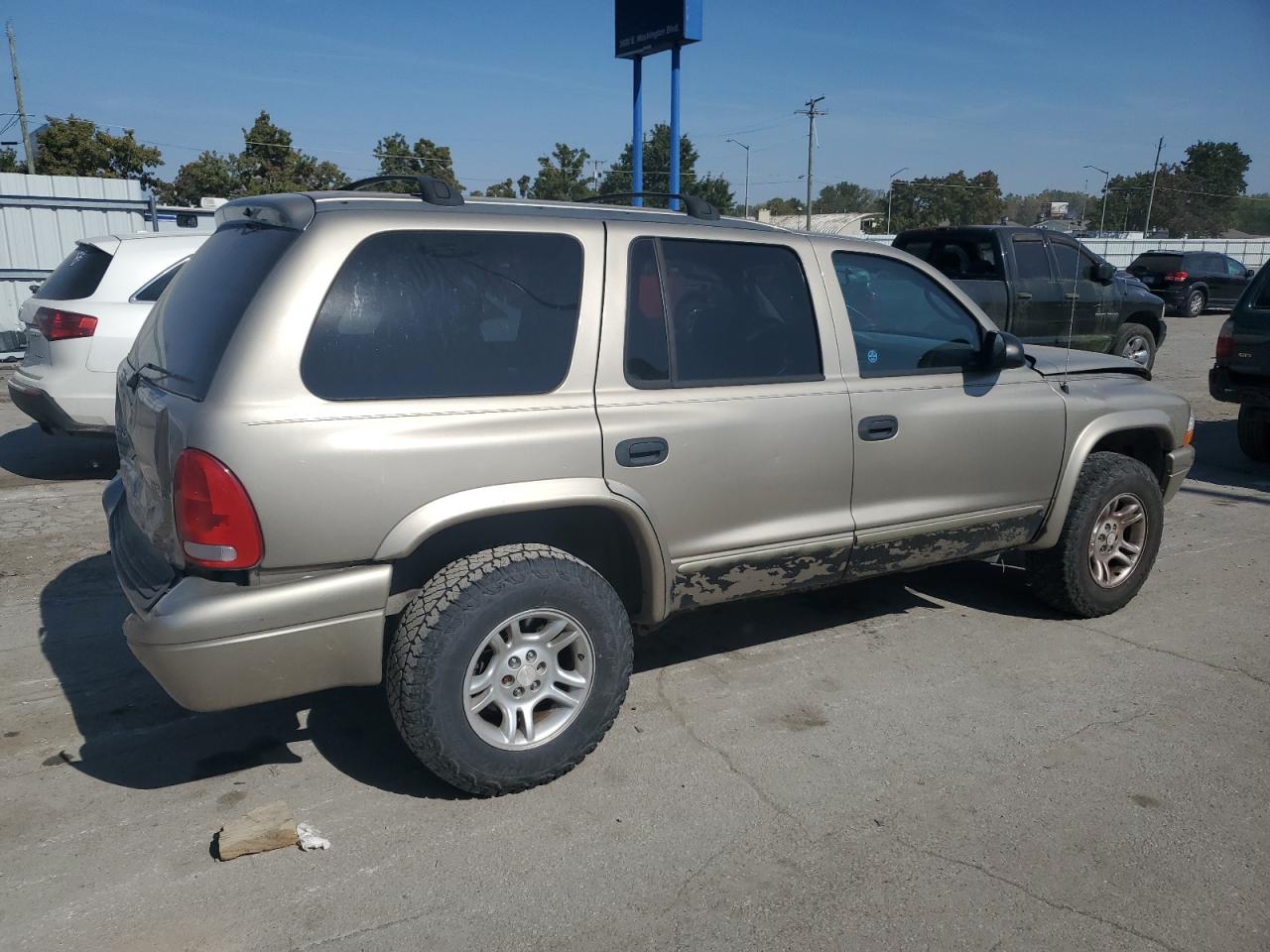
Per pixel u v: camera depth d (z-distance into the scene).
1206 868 2.97
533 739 3.27
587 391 3.33
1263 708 4.04
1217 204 81.88
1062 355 5.04
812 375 3.89
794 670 4.33
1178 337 19.42
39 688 4.05
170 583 2.95
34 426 9.45
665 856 2.99
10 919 2.67
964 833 3.13
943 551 4.38
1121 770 3.53
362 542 2.95
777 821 3.18
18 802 3.24
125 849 3.00
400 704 3.07
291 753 3.58
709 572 3.70
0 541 5.93
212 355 2.95
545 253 3.34
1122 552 5.00
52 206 13.42
